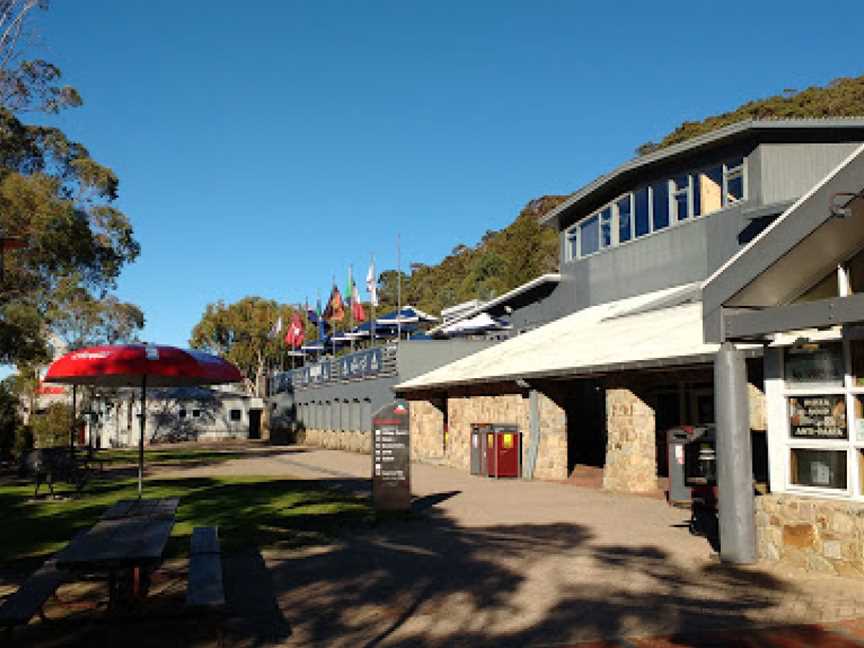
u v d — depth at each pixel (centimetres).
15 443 3362
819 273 858
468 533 1138
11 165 2745
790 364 880
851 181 770
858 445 795
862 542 767
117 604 720
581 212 2773
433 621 675
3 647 612
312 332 7175
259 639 629
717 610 688
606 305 2556
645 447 1633
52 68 2655
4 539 1139
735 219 2044
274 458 3253
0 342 2688
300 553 995
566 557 939
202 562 693
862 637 603
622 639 612
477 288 7694
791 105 7769
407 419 1370
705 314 907
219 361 998
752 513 870
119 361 895
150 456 3522
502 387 2200
